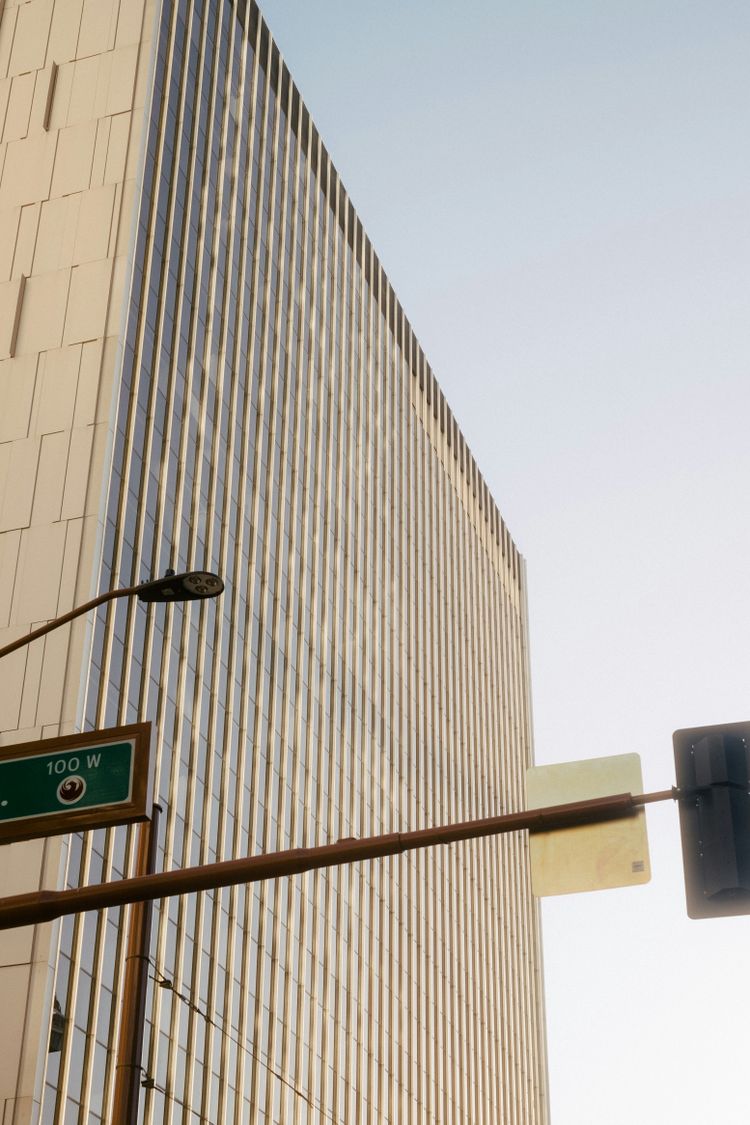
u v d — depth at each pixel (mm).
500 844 135375
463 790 124500
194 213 86062
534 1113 129000
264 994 78375
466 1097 111438
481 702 135750
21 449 70938
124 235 76438
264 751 83875
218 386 85812
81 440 70312
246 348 91375
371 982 95812
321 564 99375
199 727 75750
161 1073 65438
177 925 69438
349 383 112500
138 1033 21516
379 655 109000
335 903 92062
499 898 131625
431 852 114812
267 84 102375
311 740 91812
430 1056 104875
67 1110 57031
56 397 72062
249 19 100375
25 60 84562
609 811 13461
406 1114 97562
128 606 69938
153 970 66188
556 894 13336
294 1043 81125
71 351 73312
